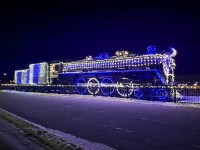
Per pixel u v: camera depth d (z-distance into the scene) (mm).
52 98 26078
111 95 23875
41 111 14688
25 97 28406
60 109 15570
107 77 24484
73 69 29328
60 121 10969
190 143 6836
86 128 9242
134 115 12336
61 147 6387
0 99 25047
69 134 8148
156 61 20344
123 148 6371
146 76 20844
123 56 23172
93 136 7836
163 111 13742
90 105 17625
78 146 6250
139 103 18312
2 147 6754
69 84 29844
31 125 9773
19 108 16422
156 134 8023
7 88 51719
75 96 26938
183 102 17359
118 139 7391
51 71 33156
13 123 10961
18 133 8711
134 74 21766
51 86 33125
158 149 6266
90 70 26641
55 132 8445
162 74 20016
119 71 23109
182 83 22281
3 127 9930
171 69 20516
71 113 13578
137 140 7238
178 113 12891
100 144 6762
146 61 21000
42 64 35094
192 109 14555
